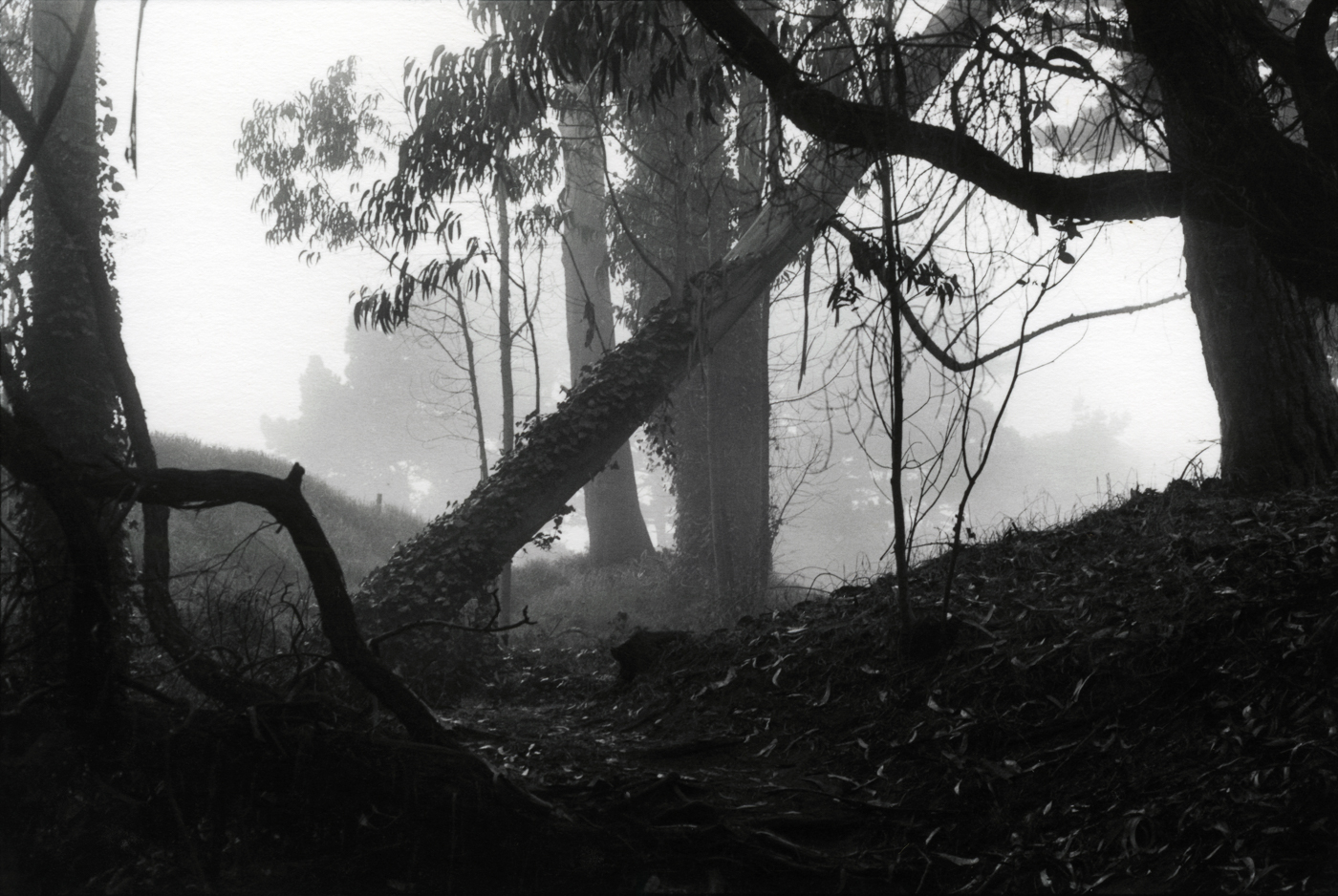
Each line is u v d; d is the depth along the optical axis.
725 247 16.38
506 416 16.59
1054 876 4.66
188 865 4.57
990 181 5.89
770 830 5.33
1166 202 5.75
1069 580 7.45
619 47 6.52
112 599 4.59
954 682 6.60
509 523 12.39
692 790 5.79
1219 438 9.24
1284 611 5.67
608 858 4.89
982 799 5.47
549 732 7.68
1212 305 8.97
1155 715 5.49
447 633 10.99
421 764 4.81
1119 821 4.81
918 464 6.84
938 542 9.10
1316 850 4.14
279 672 6.47
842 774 6.16
